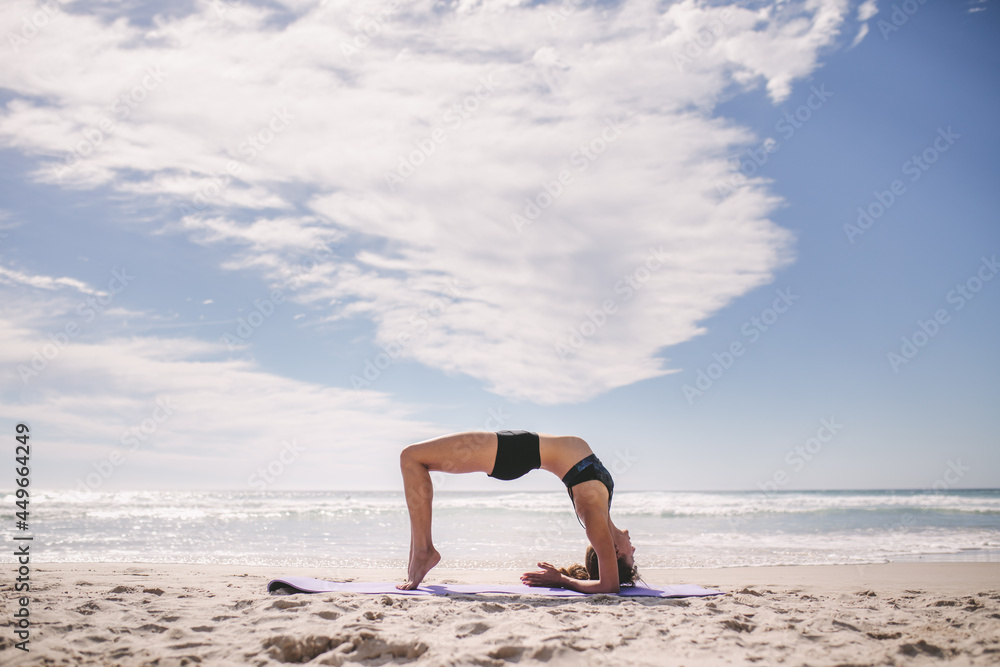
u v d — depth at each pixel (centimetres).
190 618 292
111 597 350
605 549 392
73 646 244
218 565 700
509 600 350
